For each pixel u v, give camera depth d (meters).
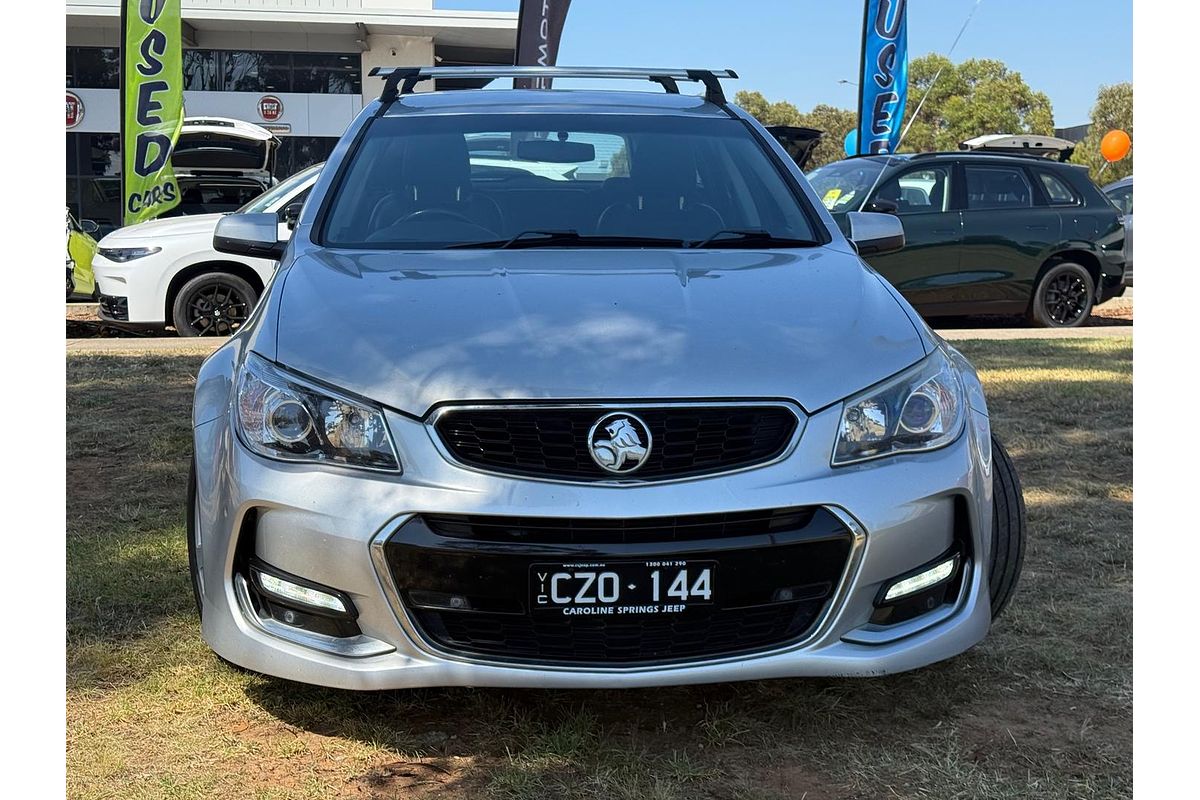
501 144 3.69
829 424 2.47
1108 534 4.08
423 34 25.64
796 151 5.98
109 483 4.63
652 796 2.31
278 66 25.69
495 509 2.34
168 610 3.27
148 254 9.27
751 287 2.89
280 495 2.44
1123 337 9.73
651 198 3.52
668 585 2.37
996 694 2.81
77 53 24.42
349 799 2.31
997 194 10.77
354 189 3.51
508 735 2.58
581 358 2.48
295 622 2.50
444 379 2.44
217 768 2.42
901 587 2.51
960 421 2.67
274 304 2.85
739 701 2.76
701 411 2.43
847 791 2.35
